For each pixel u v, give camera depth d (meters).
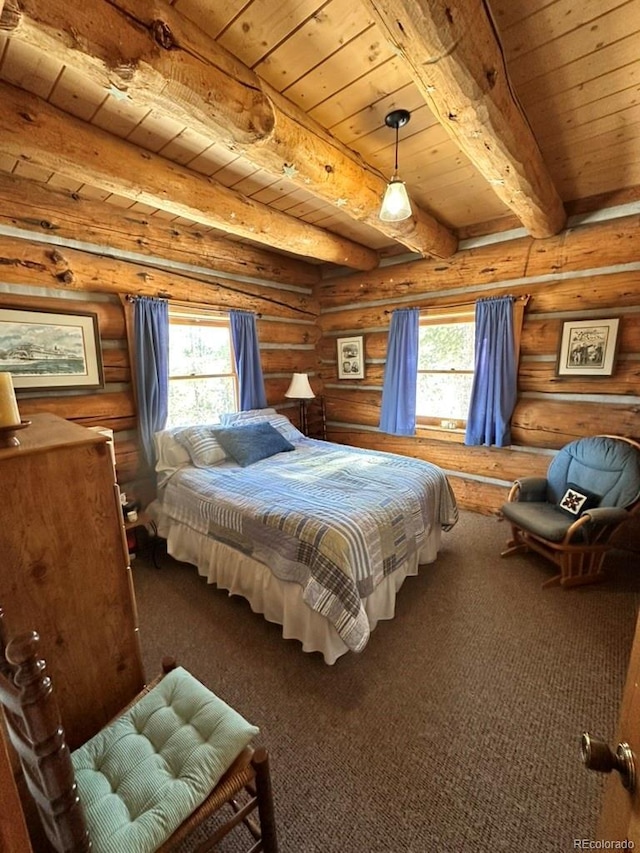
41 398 2.59
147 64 1.18
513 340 3.22
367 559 1.90
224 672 1.81
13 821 0.49
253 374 3.84
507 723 1.53
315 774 1.35
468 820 1.20
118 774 0.96
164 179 2.14
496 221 3.26
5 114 1.57
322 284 4.55
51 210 2.52
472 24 1.14
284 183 2.48
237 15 1.27
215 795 0.93
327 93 1.67
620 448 2.55
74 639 1.13
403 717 1.56
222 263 3.55
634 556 2.76
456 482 3.78
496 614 2.19
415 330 3.78
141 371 2.96
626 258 2.74
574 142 2.07
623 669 1.78
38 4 0.98
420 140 2.04
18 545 1.00
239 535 2.24
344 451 3.40
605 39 1.37
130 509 2.86
